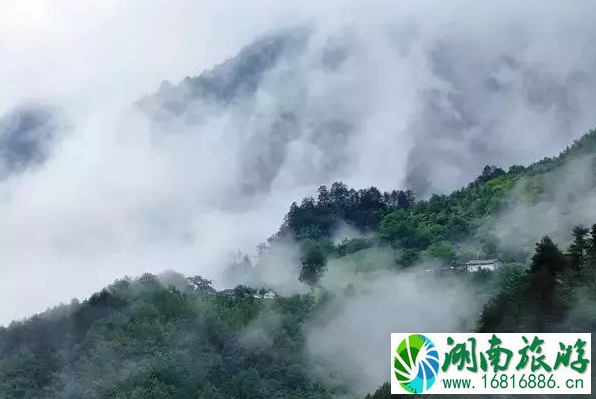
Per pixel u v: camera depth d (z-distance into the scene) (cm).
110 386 10781
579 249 7800
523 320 6894
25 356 11750
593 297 6850
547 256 7612
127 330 12075
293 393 11106
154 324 12238
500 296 7812
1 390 10962
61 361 11556
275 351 11994
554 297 6950
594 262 7481
